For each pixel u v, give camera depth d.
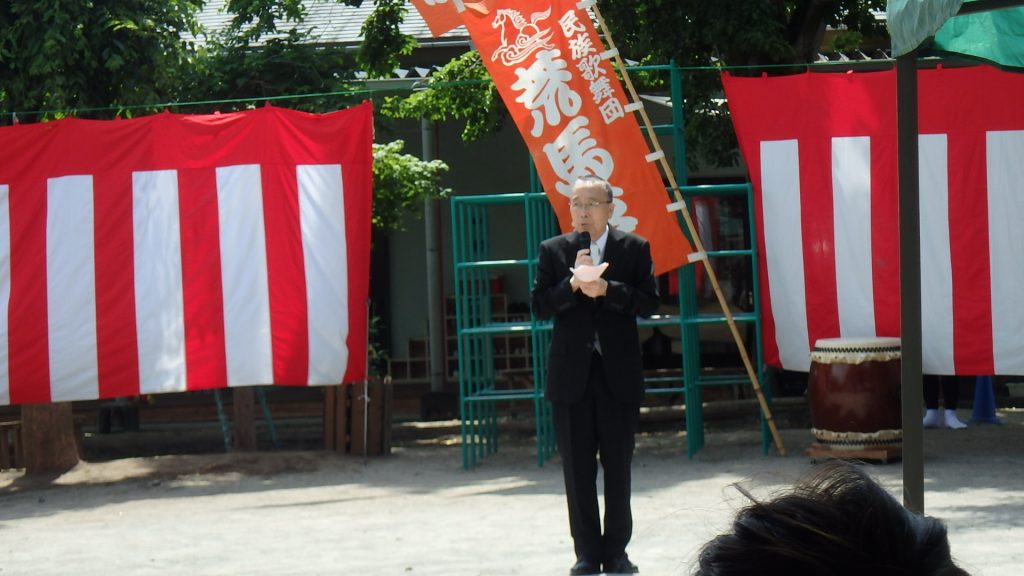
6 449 14.09
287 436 16.73
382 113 16.33
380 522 9.91
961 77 11.79
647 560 7.73
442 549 8.61
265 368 12.51
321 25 20.38
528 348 20.95
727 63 15.51
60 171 12.44
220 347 12.48
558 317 7.29
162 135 12.51
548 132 11.93
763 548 1.19
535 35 11.91
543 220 12.88
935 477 10.84
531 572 7.66
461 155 21.34
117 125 12.48
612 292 7.05
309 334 12.51
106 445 16.62
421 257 21.66
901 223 6.10
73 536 9.90
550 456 13.28
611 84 11.84
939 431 13.87
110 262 12.44
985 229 11.77
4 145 12.37
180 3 15.12
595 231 7.39
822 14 15.79
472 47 17.59
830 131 12.20
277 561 8.45
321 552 8.73
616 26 15.08
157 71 14.75
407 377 21.19
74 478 13.09
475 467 12.86
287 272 12.51
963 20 7.89
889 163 12.02
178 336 12.47
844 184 12.16
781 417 15.68
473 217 15.59
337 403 14.13
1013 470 11.09
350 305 12.52
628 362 7.18
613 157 11.86
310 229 12.50
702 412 14.62
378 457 13.87
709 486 10.73
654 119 18.95
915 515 1.24
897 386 11.56
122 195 12.48
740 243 20.17
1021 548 7.66
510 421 15.83
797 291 12.37
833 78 12.18
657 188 11.83
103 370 12.44
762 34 14.45
